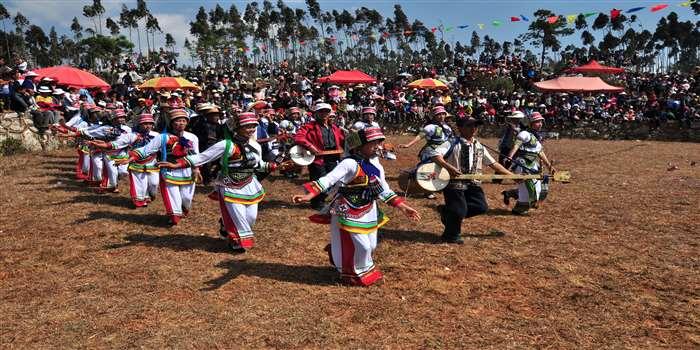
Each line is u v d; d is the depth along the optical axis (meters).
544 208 9.05
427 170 6.68
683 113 24.25
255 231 7.42
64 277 5.57
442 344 4.18
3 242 6.77
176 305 4.85
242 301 4.96
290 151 8.74
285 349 4.09
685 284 5.46
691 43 67.69
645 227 7.69
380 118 29.69
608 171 13.54
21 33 72.56
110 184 10.09
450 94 30.05
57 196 9.56
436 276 5.71
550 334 4.36
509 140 11.02
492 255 6.44
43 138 16.78
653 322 4.61
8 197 9.35
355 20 71.69
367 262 5.45
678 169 13.86
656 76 36.50
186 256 6.28
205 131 10.40
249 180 6.36
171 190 7.63
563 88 25.30
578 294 5.21
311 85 32.22
